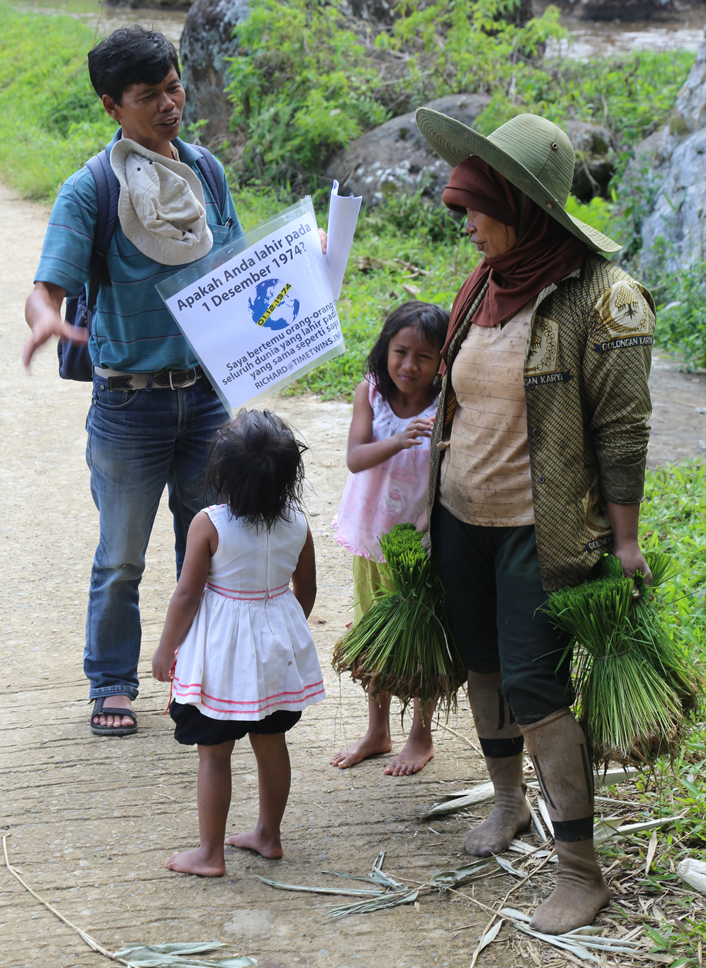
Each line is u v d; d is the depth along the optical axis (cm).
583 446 255
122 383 330
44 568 488
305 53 1258
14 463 612
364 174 1156
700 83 923
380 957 252
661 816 302
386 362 311
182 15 2728
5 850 298
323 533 519
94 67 304
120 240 312
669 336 806
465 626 289
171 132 313
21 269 1034
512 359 258
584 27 2817
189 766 342
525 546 264
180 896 277
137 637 366
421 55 1304
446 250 1020
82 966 251
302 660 285
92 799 323
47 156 1458
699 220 852
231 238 341
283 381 311
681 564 431
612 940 251
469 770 339
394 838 303
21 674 400
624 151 1056
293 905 273
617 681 252
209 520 273
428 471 319
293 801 323
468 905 271
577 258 254
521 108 1129
